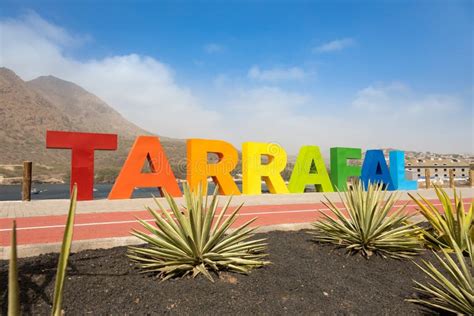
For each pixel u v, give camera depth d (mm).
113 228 8062
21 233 7543
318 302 3537
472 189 26312
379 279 4328
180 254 3932
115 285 3498
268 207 12836
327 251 5215
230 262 4000
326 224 5719
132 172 14867
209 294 3422
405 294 3943
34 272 3688
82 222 8984
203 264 3932
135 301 3211
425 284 4215
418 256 5137
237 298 3402
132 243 5238
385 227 5094
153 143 15414
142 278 3734
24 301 2984
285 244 5477
